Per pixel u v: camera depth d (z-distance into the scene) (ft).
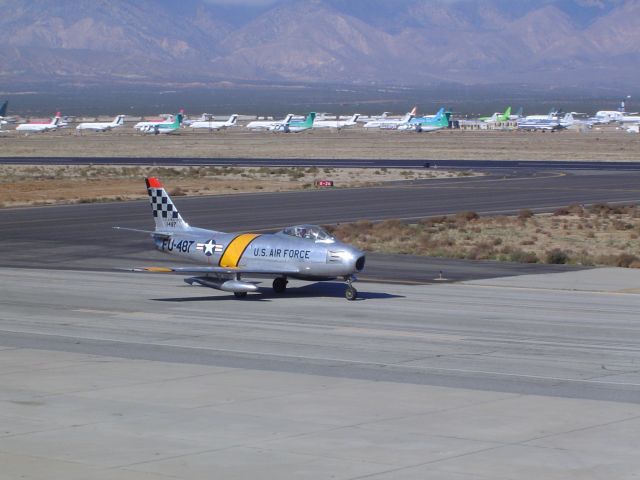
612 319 366.84
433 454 201.26
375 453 202.08
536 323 358.02
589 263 549.13
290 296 425.69
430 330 344.69
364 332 340.80
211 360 294.66
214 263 436.76
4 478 185.57
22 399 245.86
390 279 479.82
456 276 489.67
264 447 205.98
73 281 465.47
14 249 588.09
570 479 186.19
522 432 216.74
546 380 268.62
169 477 186.70
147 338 329.52
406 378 270.87
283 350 309.63
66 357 298.15
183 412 233.76
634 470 191.42
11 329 344.90
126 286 451.53
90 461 196.34
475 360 295.07
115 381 265.54
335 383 264.31
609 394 252.62
